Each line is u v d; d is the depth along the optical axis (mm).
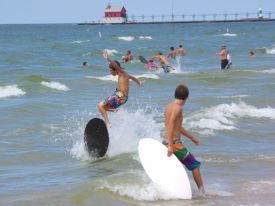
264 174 16984
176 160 14633
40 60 75625
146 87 44812
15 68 61406
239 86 43719
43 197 14312
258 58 84000
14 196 14477
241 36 179000
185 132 14828
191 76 53125
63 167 18297
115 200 14031
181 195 14297
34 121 27438
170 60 78375
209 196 14562
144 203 13875
